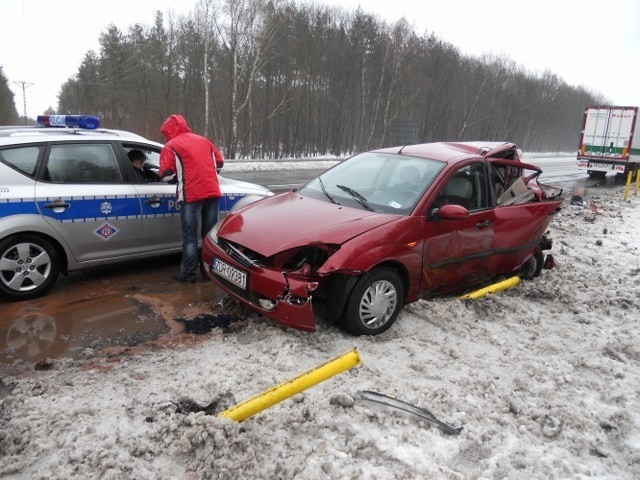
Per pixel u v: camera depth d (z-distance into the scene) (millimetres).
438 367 3807
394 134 45062
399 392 3398
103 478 2416
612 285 6223
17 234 4527
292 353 3797
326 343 4043
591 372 4047
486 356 4082
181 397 3150
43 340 3936
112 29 47938
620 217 11570
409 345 4090
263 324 4281
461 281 5109
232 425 2771
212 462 2586
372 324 4246
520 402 3402
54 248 4789
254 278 3984
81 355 3736
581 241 8641
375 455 2785
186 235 5266
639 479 2873
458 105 53750
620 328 4926
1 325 4148
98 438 2713
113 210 5074
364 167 5430
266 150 38375
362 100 42656
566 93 78375
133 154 5383
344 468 2637
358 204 4781
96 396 3162
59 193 4691
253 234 4234
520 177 6082
